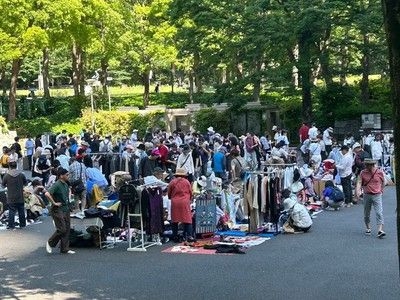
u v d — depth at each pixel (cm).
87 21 4816
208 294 964
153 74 7262
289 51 3934
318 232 1512
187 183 1434
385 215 1739
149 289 1010
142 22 5231
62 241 1359
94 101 5259
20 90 7675
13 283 1089
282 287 997
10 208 1709
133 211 1379
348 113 3903
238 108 4084
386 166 2498
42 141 3219
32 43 4347
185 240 1437
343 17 3712
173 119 4653
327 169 1981
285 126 4222
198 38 4041
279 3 3825
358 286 993
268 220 1512
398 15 541
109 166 2269
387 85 4366
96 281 1084
